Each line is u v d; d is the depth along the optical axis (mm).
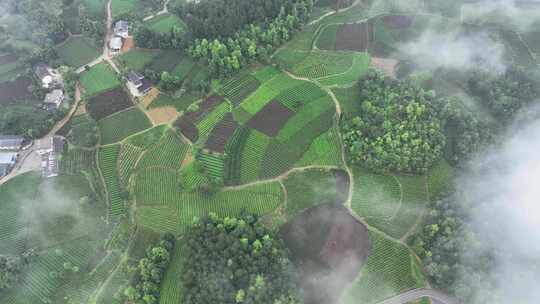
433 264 122875
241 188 147375
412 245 133250
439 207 138250
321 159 154875
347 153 155250
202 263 122938
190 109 167875
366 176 150750
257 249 125062
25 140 159625
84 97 173000
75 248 134875
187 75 179875
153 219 140250
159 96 173625
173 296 122688
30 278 128500
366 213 142000
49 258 132750
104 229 138750
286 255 127938
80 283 127750
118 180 150250
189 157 155250
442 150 155500
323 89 176375
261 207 143000
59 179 150375
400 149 149000
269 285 118500
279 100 172125
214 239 128000
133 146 158625
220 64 175500
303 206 143375
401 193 146750
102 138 161000
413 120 156500
